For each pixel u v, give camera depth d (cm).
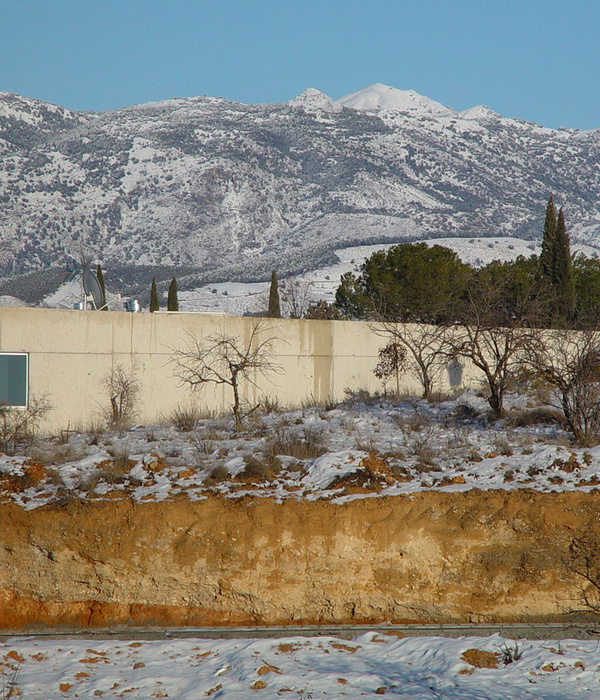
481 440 5988
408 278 13725
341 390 8962
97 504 4591
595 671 3647
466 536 4566
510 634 4231
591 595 4462
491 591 4484
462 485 4909
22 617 4381
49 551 4475
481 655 3841
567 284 14725
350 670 3725
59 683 3584
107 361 7994
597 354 6197
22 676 3662
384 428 6688
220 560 4506
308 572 4512
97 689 3525
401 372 9188
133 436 6769
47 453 5916
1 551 4462
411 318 13312
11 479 4928
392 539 4566
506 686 3500
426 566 4528
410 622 4444
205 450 5806
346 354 9012
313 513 4591
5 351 7612
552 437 6009
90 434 7019
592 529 4553
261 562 4509
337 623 4438
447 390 9300
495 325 8144
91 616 4412
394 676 3656
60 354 7812
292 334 8756
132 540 4512
